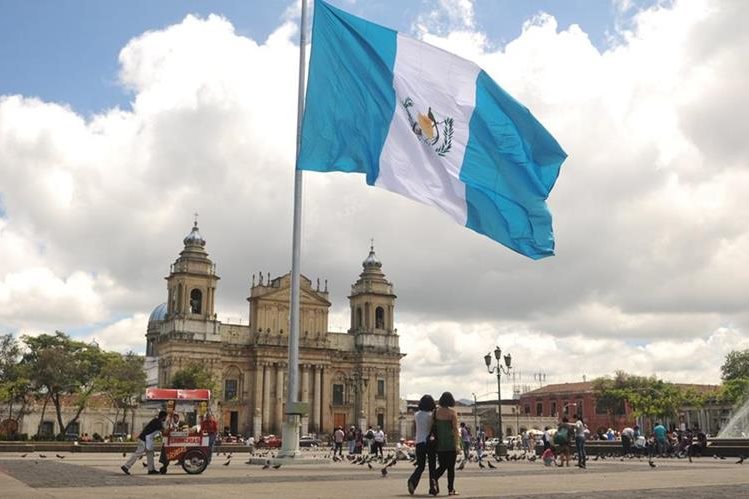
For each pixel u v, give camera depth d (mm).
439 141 22531
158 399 30984
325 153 23188
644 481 22859
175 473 25672
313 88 23609
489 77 22672
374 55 23203
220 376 112000
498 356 59062
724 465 36719
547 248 22422
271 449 81688
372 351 122062
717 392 144000
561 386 174875
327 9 23922
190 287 111500
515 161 22484
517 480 23531
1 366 84625
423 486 20109
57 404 85125
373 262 127062
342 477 24438
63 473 25406
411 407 147000
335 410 118875
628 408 153875
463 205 22375
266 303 116938
